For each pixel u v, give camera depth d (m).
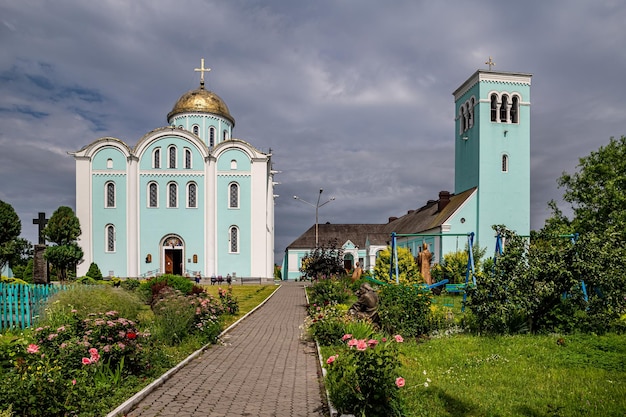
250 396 8.28
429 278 26.52
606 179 33.88
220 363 10.95
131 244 46.56
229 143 48.59
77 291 15.86
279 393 8.47
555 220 36.41
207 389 8.72
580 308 14.30
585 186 35.31
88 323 9.39
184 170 48.00
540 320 14.05
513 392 8.11
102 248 46.41
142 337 10.10
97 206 46.75
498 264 14.08
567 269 13.90
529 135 44.25
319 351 11.72
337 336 12.46
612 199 32.53
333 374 8.03
